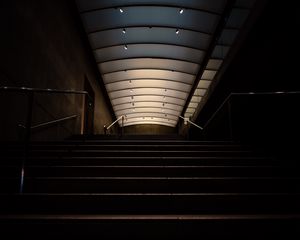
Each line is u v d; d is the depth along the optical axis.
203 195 2.90
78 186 3.31
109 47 12.70
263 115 7.43
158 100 19.34
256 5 5.99
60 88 9.05
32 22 6.86
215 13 10.27
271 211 2.87
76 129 10.88
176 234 2.37
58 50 8.88
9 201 2.86
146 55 13.51
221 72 8.52
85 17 10.71
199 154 4.71
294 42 6.09
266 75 7.47
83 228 2.37
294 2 5.13
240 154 4.71
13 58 5.84
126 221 2.39
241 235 2.37
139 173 3.79
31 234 2.36
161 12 10.51
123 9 10.33
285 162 4.14
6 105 5.47
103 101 17.66
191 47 12.58
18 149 4.60
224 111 9.96
